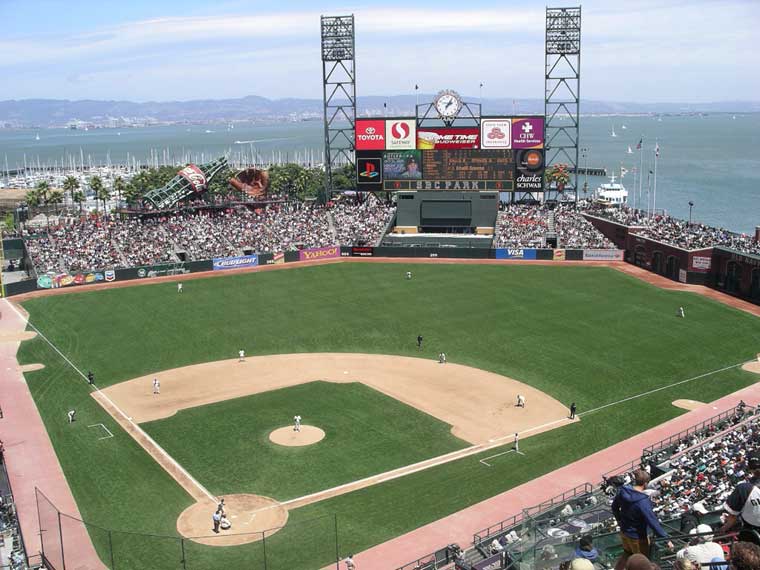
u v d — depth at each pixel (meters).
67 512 49.66
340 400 69.94
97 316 99.00
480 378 75.62
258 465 56.56
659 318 94.44
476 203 138.12
